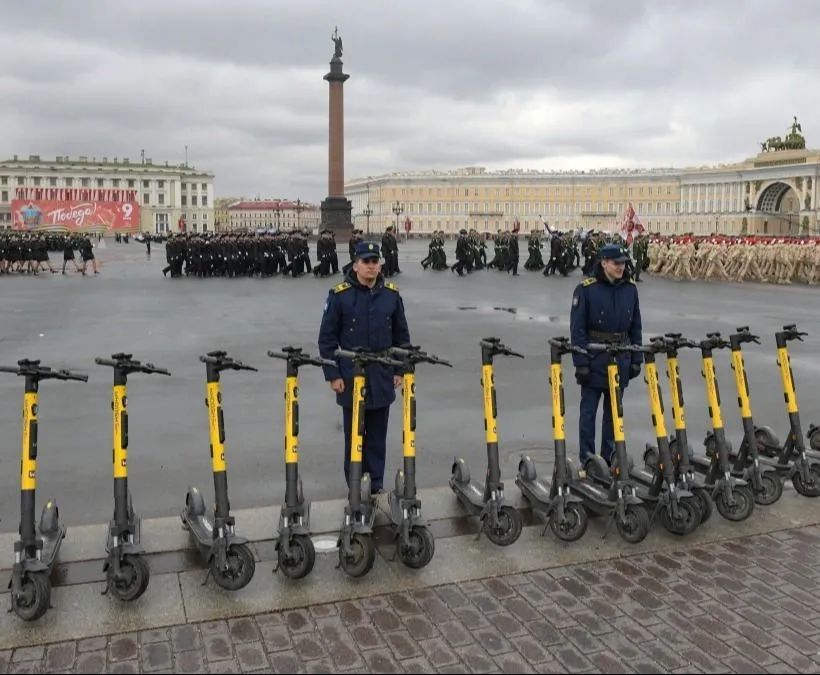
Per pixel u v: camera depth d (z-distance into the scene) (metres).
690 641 4.84
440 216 156.50
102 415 10.00
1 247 38.56
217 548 5.32
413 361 5.89
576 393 11.48
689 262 37.25
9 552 5.90
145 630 4.93
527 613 5.15
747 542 6.23
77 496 7.19
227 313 20.86
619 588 5.48
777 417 10.24
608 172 153.38
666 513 6.32
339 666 4.57
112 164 176.75
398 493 6.28
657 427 6.42
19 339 16.12
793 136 127.38
